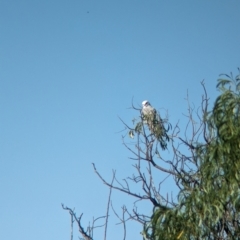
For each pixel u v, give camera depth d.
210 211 13.61
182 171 14.95
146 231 14.11
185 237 13.85
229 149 13.79
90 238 13.30
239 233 13.77
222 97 14.20
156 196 14.59
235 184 13.59
